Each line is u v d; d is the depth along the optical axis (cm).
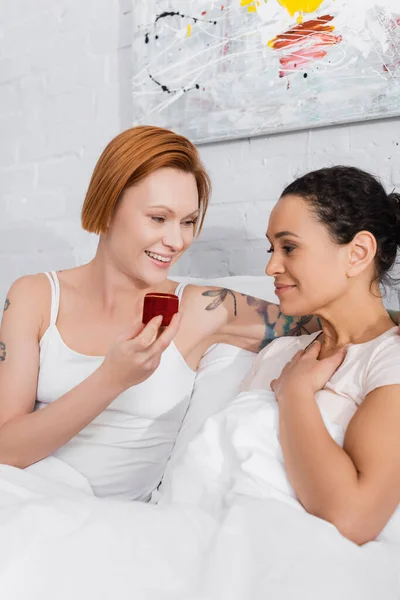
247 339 131
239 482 89
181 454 105
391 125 149
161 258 117
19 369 118
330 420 94
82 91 208
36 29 220
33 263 223
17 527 75
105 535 76
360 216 102
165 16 182
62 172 214
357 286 104
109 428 122
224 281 148
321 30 154
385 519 83
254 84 166
